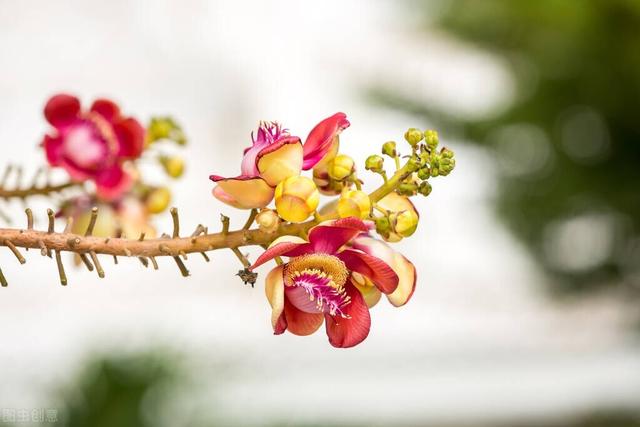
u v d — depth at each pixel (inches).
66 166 43.7
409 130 35.7
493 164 159.5
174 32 346.0
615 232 155.9
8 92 312.8
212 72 349.4
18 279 273.0
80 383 61.5
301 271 35.0
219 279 299.6
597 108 149.8
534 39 148.3
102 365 62.2
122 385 61.6
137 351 64.1
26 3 322.3
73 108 44.1
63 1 327.9
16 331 245.6
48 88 320.2
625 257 157.0
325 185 36.9
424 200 295.6
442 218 295.1
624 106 147.4
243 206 35.9
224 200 36.2
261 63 355.6
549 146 155.4
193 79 346.6
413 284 35.7
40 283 274.4
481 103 161.8
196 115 343.9
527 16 143.6
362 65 181.0
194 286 295.1
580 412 214.8
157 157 45.4
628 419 213.2
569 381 229.6
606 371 231.8
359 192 35.1
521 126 155.3
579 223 157.1
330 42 345.4
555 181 153.7
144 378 62.6
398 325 282.2
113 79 335.0
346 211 35.1
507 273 285.9
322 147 36.2
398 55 195.3
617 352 239.0
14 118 308.8
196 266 299.3
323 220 35.4
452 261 299.0
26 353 228.4
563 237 157.6
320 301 34.9
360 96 166.2
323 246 35.1
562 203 154.3
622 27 138.3
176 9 345.7
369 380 234.7
